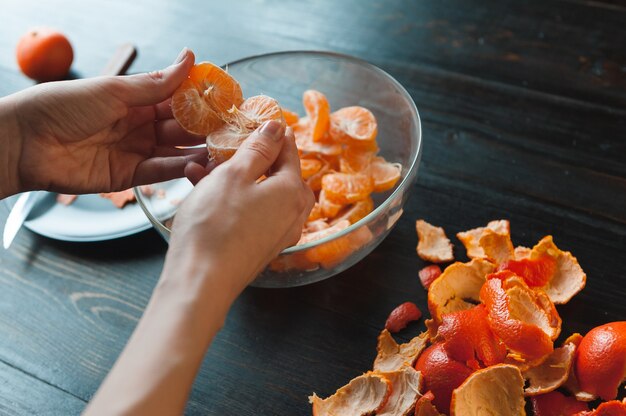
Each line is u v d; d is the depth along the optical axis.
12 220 0.69
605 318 0.59
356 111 0.68
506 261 0.61
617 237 0.64
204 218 0.47
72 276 0.66
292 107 0.75
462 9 0.85
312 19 0.88
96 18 0.92
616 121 0.72
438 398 0.54
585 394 0.54
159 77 0.57
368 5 0.88
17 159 0.59
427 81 0.78
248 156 0.50
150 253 0.67
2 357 0.62
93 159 0.62
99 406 0.41
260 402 0.57
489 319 0.55
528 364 0.55
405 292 0.62
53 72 0.84
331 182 0.64
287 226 0.51
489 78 0.78
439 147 0.72
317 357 0.59
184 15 0.91
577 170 0.69
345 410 0.56
